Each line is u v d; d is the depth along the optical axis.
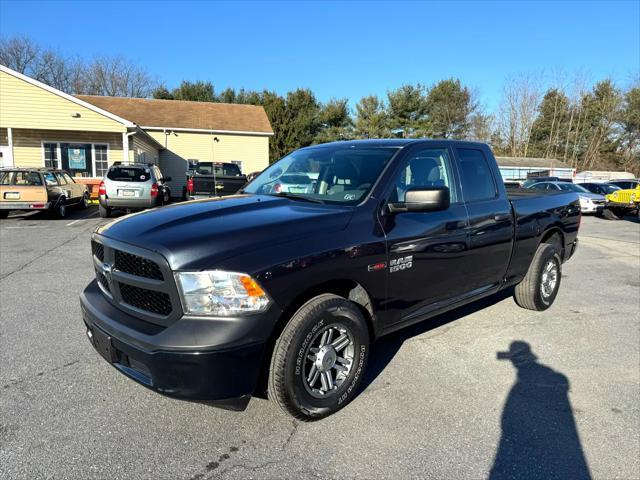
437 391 3.39
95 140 20.75
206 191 14.29
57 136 20.42
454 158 4.07
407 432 2.87
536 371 3.78
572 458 2.65
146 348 2.47
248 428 2.87
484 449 2.71
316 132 48.12
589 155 59.50
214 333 2.42
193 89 52.97
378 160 3.58
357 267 2.99
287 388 2.71
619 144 59.06
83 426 2.85
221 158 28.83
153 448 2.65
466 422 2.99
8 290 5.85
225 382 2.46
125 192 13.66
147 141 24.11
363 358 3.13
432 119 54.97
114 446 2.66
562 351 4.22
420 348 4.18
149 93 56.41
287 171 4.04
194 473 2.45
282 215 2.98
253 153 29.39
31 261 7.65
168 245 2.54
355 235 3.01
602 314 5.38
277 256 2.61
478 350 4.18
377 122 47.81
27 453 2.57
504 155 60.09
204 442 2.72
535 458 2.64
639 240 12.36
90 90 53.75
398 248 3.26
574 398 3.35
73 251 8.59
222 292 2.45
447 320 5.00
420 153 3.75
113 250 2.85
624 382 3.63
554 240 5.48
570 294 6.28
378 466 2.54
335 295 2.93
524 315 5.22
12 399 3.14
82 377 3.48
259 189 4.05
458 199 3.98
